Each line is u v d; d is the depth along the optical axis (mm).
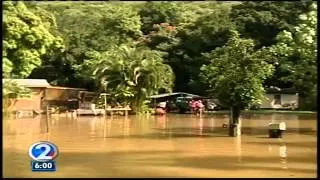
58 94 44656
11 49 37469
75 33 55312
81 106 40969
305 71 25250
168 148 17859
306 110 47312
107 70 42094
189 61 56062
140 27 63344
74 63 53125
